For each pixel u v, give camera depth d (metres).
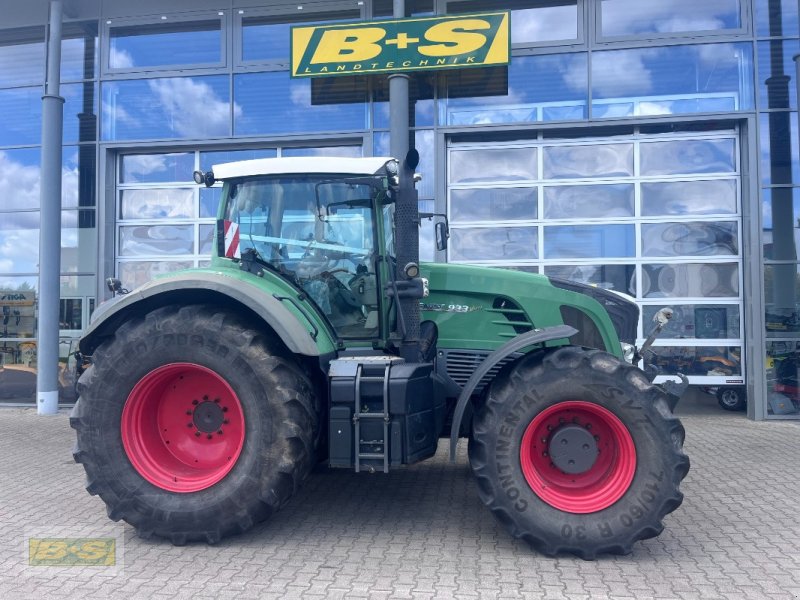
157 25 9.35
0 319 9.55
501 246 8.91
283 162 4.31
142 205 9.50
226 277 4.01
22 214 9.59
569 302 4.45
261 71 9.12
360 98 8.95
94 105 9.39
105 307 4.55
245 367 3.79
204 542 3.88
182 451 4.04
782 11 8.25
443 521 4.34
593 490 3.74
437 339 4.50
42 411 8.72
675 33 8.42
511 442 3.70
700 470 5.75
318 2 9.06
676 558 3.67
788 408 8.10
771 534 4.07
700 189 8.54
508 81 8.74
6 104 9.65
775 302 8.16
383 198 4.33
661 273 8.59
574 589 3.25
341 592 3.21
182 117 9.28
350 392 3.81
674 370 8.52
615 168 8.70
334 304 4.32
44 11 9.45
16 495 5.01
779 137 8.23
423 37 8.38
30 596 3.19
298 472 3.79
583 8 8.60
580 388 3.67
